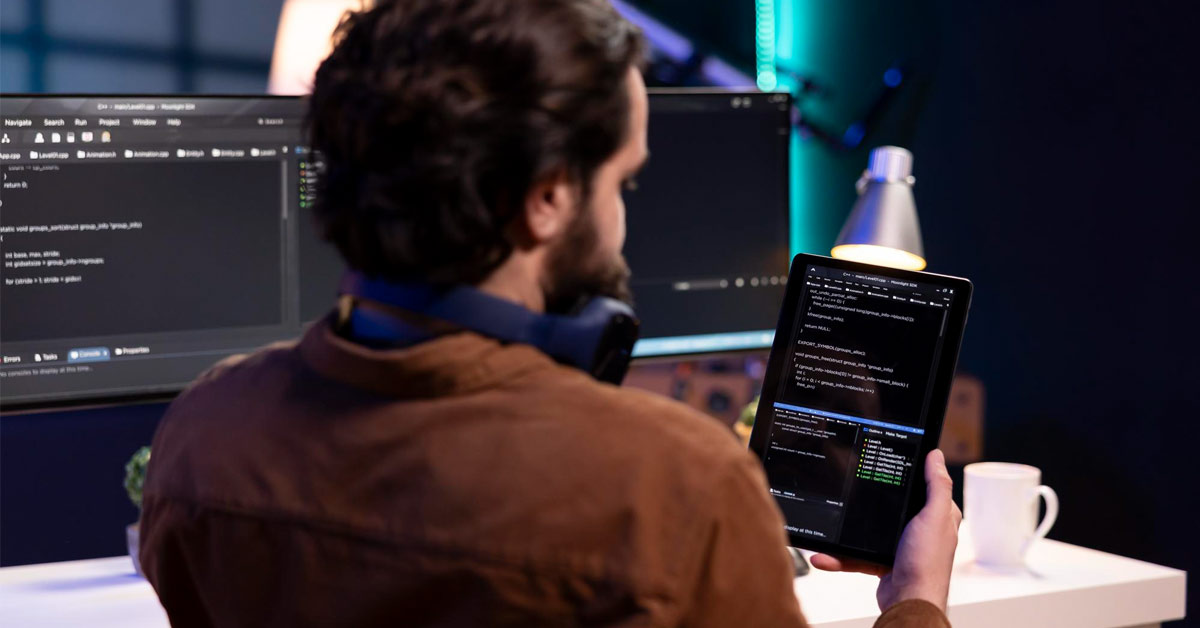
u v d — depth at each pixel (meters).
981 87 1.86
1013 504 1.26
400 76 0.49
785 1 1.90
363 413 0.53
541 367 0.52
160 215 1.31
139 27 1.57
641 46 0.54
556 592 0.48
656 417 0.51
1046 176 1.78
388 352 0.52
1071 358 1.76
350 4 1.66
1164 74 1.62
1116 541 1.71
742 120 1.53
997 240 1.86
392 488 0.51
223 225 1.33
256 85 1.63
